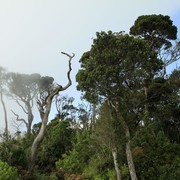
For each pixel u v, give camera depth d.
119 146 27.64
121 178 27.09
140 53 26.81
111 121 27.48
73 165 34.53
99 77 26.80
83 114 54.09
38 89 57.72
